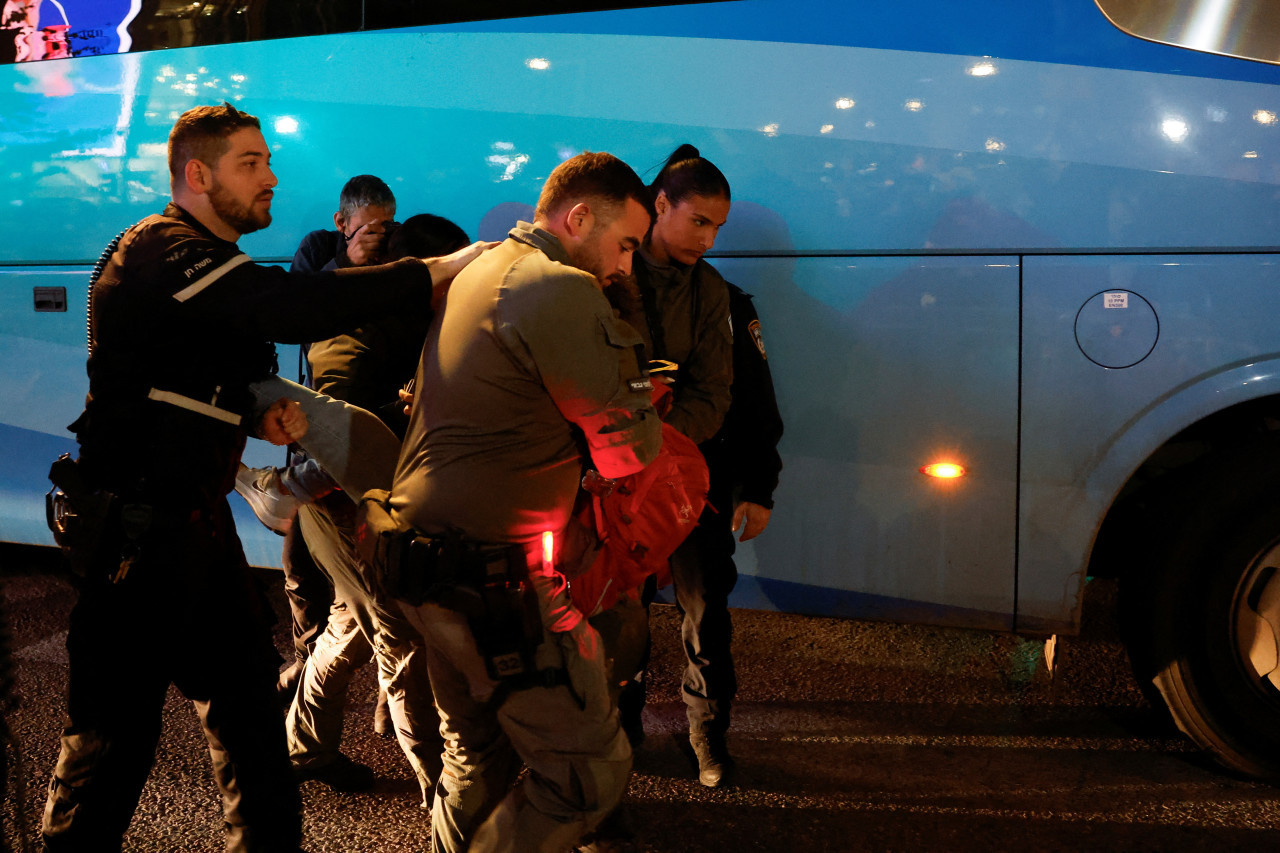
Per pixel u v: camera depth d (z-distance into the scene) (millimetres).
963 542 2988
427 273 2012
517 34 3148
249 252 3469
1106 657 3660
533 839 1875
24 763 2867
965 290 2889
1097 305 2809
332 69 3326
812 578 3135
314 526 2363
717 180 2500
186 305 1898
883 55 2896
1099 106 2773
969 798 2740
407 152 3273
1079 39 2775
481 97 3189
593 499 1989
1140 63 2748
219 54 3436
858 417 3012
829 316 2994
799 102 2957
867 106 2916
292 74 3365
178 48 3473
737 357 2748
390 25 3264
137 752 2029
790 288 3012
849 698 3367
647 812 2682
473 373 1800
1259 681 2816
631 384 1812
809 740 3078
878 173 2926
